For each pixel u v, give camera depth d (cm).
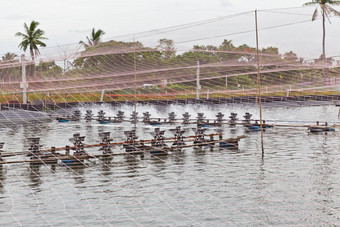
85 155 2564
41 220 1587
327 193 1806
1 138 3738
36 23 7919
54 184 2067
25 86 4700
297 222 1504
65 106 6294
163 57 4447
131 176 2180
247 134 3594
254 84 6356
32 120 5428
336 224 1479
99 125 4684
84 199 1820
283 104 6719
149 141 3148
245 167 2320
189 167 2352
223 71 4925
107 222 1552
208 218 1566
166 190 1919
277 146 2927
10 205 1766
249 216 1573
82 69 4572
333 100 6875
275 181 2016
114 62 4569
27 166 2464
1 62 4078
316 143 2994
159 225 1514
